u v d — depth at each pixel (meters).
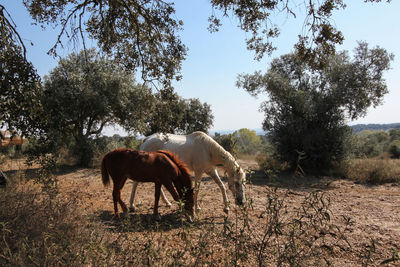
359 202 7.19
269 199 2.52
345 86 12.23
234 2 5.31
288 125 13.20
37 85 4.12
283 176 12.00
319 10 4.96
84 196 7.05
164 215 5.49
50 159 4.32
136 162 4.95
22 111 3.91
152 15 5.71
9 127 3.95
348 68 12.24
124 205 5.13
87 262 2.44
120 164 5.05
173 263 2.50
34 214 3.39
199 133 6.07
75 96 13.66
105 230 3.58
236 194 5.46
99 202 6.47
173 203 6.63
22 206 3.55
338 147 12.49
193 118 23.72
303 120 13.18
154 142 6.18
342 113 12.87
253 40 5.77
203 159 5.84
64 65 14.04
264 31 5.59
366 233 4.52
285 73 14.22
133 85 15.50
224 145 18.45
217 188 8.79
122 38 6.12
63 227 3.17
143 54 6.17
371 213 5.98
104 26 5.90
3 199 3.78
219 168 6.42
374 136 34.56
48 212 3.44
